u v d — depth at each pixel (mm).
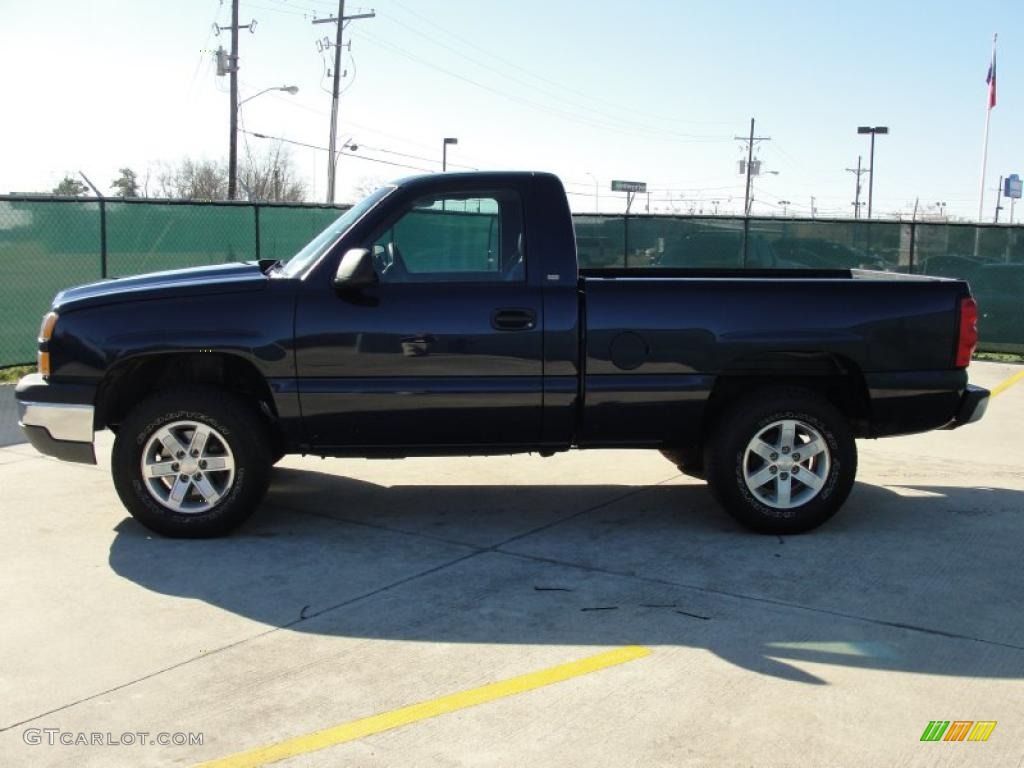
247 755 3443
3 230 12469
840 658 4238
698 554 5645
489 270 5785
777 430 5973
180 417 5711
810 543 5855
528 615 4723
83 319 5656
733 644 4383
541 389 5742
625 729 3623
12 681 4004
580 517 6422
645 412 5812
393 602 4891
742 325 5789
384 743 3527
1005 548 5770
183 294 5676
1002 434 9312
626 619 4672
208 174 52562
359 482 7340
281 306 5648
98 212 13383
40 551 5629
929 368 5945
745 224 16219
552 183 5812
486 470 7777
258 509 6551
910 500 6867
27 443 8484
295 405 5691
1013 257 15430
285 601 4898
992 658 4246
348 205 16062
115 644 4367
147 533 5973
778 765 3383
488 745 3510
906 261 15961
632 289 5750
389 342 5660
